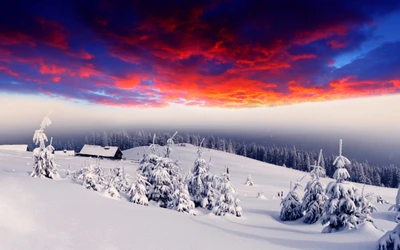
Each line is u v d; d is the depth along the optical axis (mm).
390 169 131375
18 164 41438
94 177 23000
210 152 129250
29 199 9695
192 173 27781
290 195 25484
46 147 24422
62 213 9250
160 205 23422
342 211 16109
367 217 15781
